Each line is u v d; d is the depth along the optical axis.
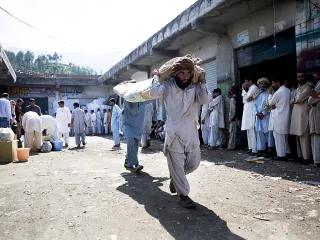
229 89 9.73
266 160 6.88
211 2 8.19
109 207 3.81
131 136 6.31
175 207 3.75
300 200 3.87
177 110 3.74
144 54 13.66
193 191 4.44
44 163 7.59
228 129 9.50
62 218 3.46
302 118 6.26
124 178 5.50
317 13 6.59
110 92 25.05
